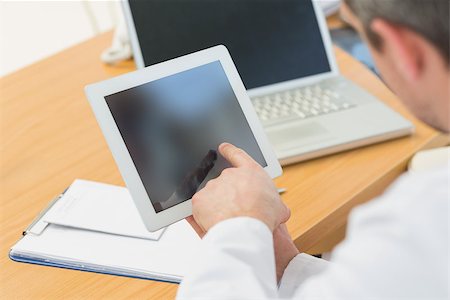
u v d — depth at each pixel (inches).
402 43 18.9
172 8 44.8
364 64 52.0
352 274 18.5
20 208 38.6
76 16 112.7
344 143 39.4
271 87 45.4
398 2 18.0
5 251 35.1
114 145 31.5
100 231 34.7
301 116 42.4
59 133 45.8
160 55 44.6
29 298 31.7
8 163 42.9
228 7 45.4
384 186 38.2
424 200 18.1
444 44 18.0
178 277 31.7
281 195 37.0
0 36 108.4
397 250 17.9
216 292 23.2
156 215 31.5
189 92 33.3
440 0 17.4
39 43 106.6
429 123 21.2
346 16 21.5
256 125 34.0
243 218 26.0
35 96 50.9
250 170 29.3
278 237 31.2
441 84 19.1
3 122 47.7
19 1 116.7
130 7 44.3
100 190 38.3
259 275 24.5
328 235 37.7
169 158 32.2
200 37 45.1
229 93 33.9
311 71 46.1
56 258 33.3
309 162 39.4
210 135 33.0
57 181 40.6
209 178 32.6
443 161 37.4
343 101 43.5
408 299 17.9
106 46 58.2
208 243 25.1
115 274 32.6
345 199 36.2
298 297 20.6
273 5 45.9
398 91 21.0
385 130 39.9
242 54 45.3
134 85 32.4
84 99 49.9
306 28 46.2
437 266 17.6
